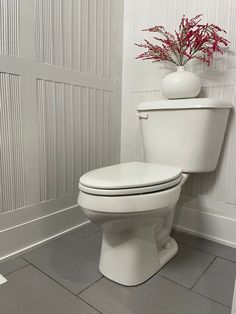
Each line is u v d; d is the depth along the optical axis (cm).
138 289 92
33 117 111
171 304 85
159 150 121
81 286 93
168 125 116
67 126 127
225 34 117
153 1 137
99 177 88
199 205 134
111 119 154
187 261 110
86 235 131
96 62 139
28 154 112
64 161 128
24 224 113
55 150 123
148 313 81
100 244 122
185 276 100
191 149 112
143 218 86
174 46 121
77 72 129
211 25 112
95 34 136
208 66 123
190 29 119
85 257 111
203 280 97
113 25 146
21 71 104
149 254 98
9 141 104
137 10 145
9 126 103
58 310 81
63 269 103
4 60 98
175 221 143
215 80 122
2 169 103
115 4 145
